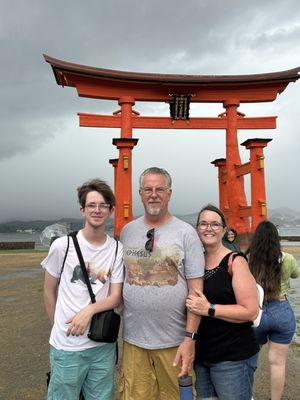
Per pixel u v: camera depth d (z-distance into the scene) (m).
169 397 3.14
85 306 2.98
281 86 18.59
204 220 3.08
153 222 3.15
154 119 19.02
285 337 3.88
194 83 17.86
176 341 3.06
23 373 4.91
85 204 3.06
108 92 17.83
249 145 17.31
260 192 17.03
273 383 3.92
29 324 7.41
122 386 3.23
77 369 2.94
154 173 3.11
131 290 3.07
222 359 2.91
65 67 16.39
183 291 3.04
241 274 2.91
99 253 3.08
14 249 34.38
